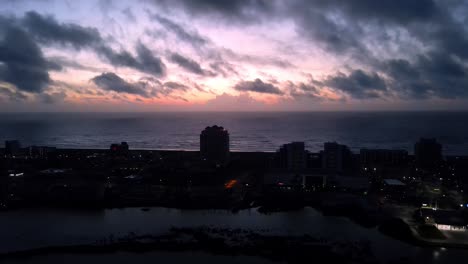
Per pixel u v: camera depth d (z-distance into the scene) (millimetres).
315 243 161125
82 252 156375
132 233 176875
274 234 173875
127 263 146000
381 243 162125
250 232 175875
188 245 160750
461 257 146375
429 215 181750
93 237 173250
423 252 151375
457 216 180125
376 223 187500
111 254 154500
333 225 187750
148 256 152000
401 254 150000
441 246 155750
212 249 156500
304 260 145000
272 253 151500
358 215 199125
